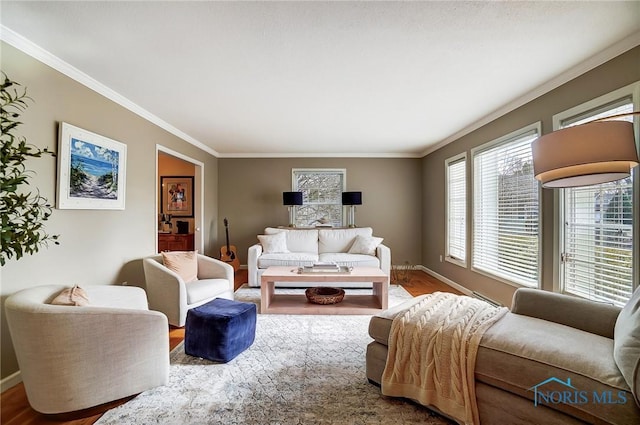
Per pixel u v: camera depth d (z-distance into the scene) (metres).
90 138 2.52
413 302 2.05
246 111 3.37
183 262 3.16
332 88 2.73
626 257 2.00
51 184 2.18
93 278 2.60
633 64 1.92
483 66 2.31
